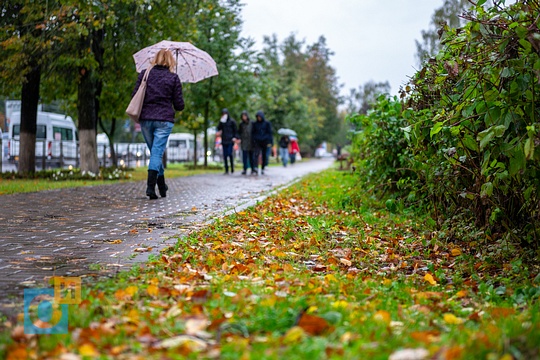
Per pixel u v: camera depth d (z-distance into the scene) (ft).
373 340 10.78
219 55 109.40
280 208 37.65
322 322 11.25
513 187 20.59
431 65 24.38
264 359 9.51
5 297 14.74
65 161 102.73
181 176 76.07
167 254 20.79
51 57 64.13
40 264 18.98
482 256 21.99
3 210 33.04
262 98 120.16
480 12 18.76
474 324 12.85
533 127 16.44
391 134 37.76
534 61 17.49
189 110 110.32
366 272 19.89
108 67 72.49
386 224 31.19
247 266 18.99
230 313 12.67
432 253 23.70
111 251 21.40
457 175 24.91
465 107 20.11
